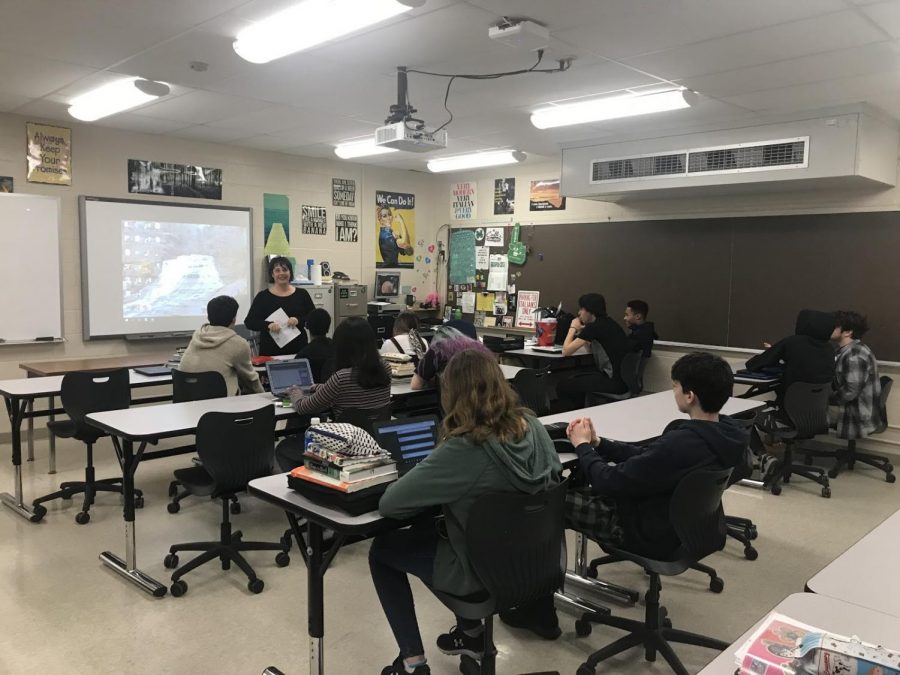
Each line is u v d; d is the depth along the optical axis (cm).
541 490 192
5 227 523
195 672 237
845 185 500
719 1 286
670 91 426
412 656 207
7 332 531
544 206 721
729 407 363
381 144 391
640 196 596
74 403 367
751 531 363
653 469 215
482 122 523
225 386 372
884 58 355
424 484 181
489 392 189
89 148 562
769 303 566
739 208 579
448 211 819
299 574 317
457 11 304
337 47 354
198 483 295
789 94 424
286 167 691
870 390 474
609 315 671
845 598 147
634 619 276
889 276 505
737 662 116
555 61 371
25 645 252
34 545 342
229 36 344
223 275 652
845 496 444
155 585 294
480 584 187
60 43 357
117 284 586
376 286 771
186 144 618
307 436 212
